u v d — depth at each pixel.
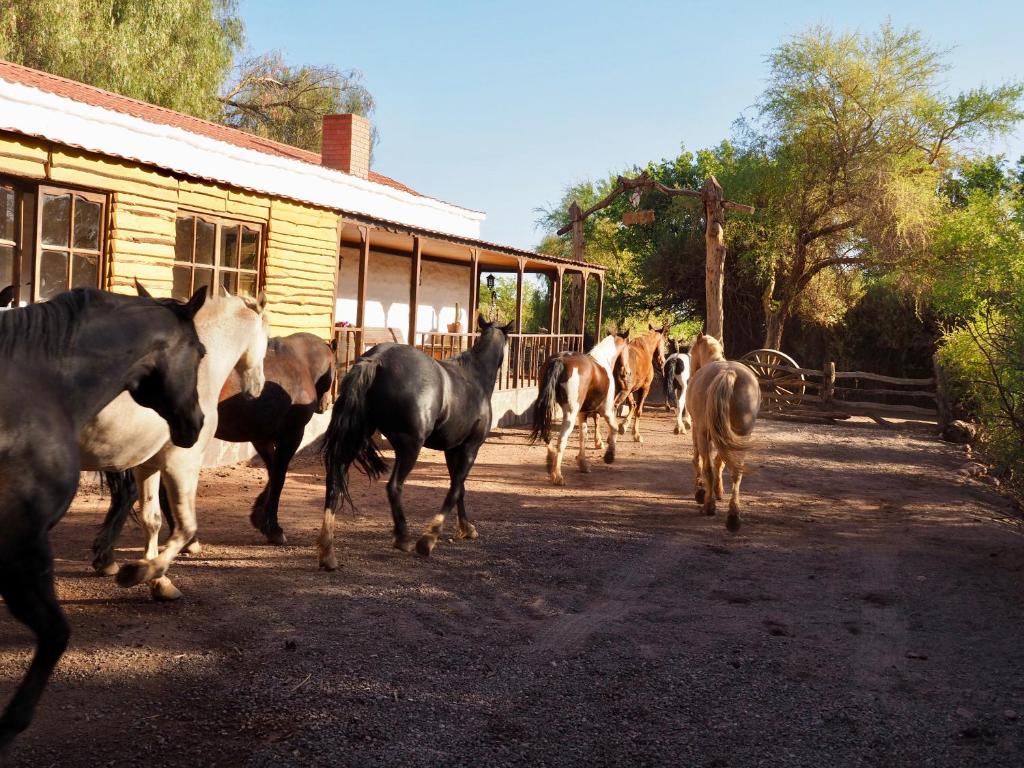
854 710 4.33
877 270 26.34
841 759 3.81
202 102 24.38
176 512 5.40
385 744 3.72
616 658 4.93
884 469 13.35
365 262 12.97
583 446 11.92
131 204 9.17
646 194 35.41
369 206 16.56
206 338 5.55
